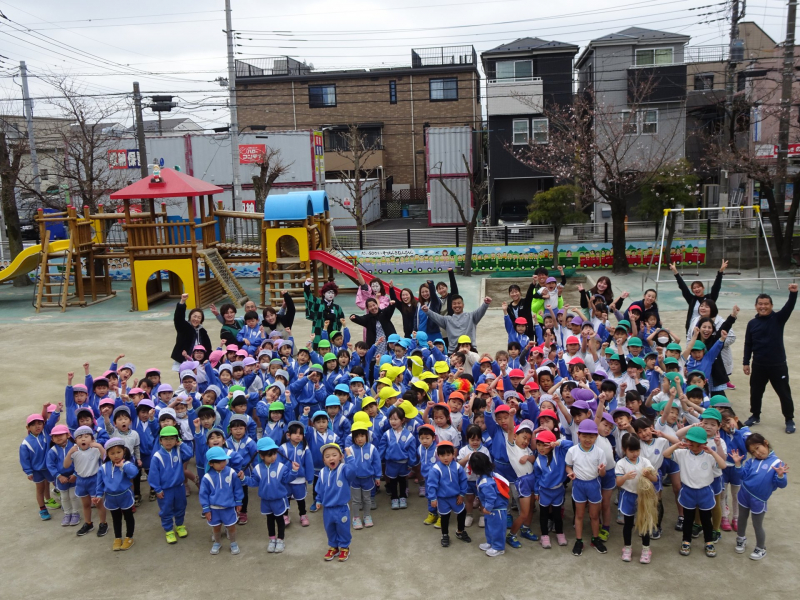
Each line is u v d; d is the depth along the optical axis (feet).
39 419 28.84
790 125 87.10
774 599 21.86
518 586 23.09
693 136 111.55
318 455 29.04
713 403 26.07
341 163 159.94
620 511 24.63
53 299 81.10
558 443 25.20
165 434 26.58
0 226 125.29
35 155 100.12
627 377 30.68
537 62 121.80
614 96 114.01
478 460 24.79
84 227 78.28
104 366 52.60
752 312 60.95
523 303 39.68
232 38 91.66
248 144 127.34
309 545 26.53
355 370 34.91
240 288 77.25
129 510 26.53
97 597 23.41
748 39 128.67
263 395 33.42
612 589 22.70
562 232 98.22
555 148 93.25
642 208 86.07
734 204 112.98
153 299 77.71
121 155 122.93
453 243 93.04
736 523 26.14
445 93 158.71
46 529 28.45
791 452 32.91
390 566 24.70
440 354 37.09
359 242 93.15
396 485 29.48
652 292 37.73
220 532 26.14
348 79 159.43
